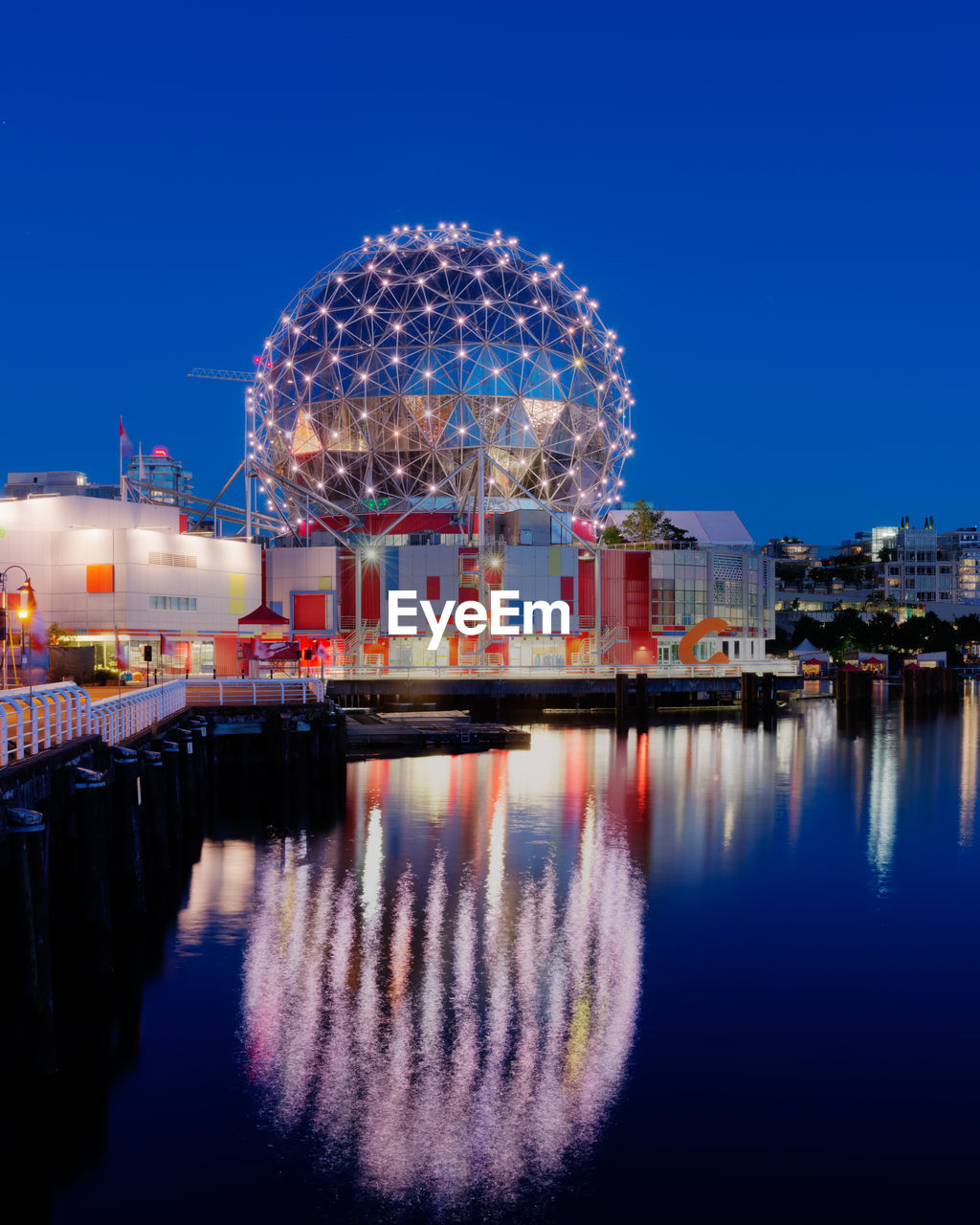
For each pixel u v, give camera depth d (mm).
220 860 28609
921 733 69250
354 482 96688
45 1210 11656
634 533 124250
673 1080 14750
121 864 23953
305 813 36375
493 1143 13070
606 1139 13172
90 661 55312
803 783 45250
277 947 20625
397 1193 12000
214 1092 14281
